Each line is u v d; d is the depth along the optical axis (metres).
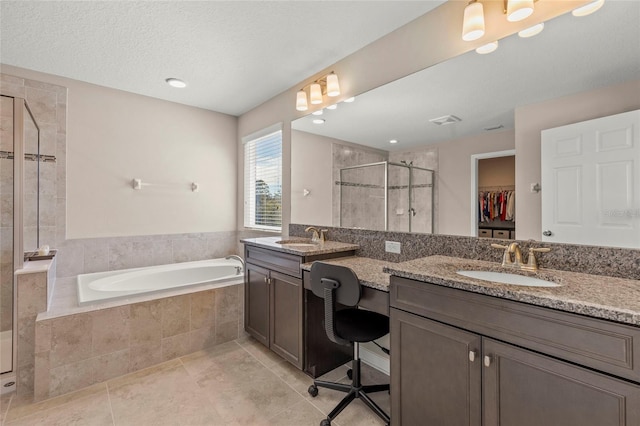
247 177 3.74
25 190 2.53
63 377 1.92
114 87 2.95
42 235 2.63
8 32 2.02
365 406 1.80
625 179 1.24
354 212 2.36
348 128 2.36
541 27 1.45
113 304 2.12
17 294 1.93
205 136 3.60
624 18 1.26
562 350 0.96
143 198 3.17
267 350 2.50
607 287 1.10
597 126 1.31
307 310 2.06
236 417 1.71
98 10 1.80
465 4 1.69
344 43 2.17
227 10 1.81
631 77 1.24
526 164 1.52
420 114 1.92
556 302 0.96
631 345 0.85
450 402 1.23
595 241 1.32
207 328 2.53
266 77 2.72
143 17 1.87
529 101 1.50
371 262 2.08
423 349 1.32
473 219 1.71
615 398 0.87
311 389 1.90
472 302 1.16
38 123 2.59
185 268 3.21
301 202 2.84
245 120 3.71
